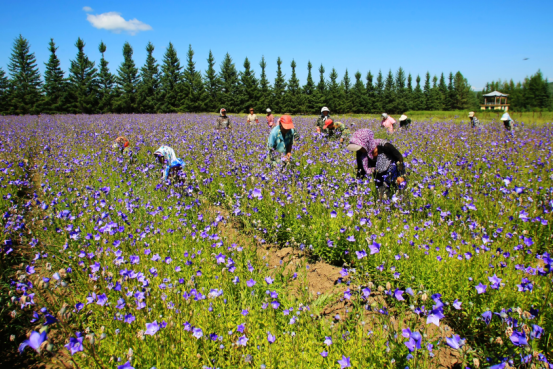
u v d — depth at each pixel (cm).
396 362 230
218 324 272
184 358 243
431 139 1070
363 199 482
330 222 418
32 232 436
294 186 524
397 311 300
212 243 401
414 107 8131
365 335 263
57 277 272
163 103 5675
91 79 5438
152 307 289
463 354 222
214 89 6381
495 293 283
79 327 284
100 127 1512
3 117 2947
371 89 7450
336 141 836
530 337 209
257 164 635
